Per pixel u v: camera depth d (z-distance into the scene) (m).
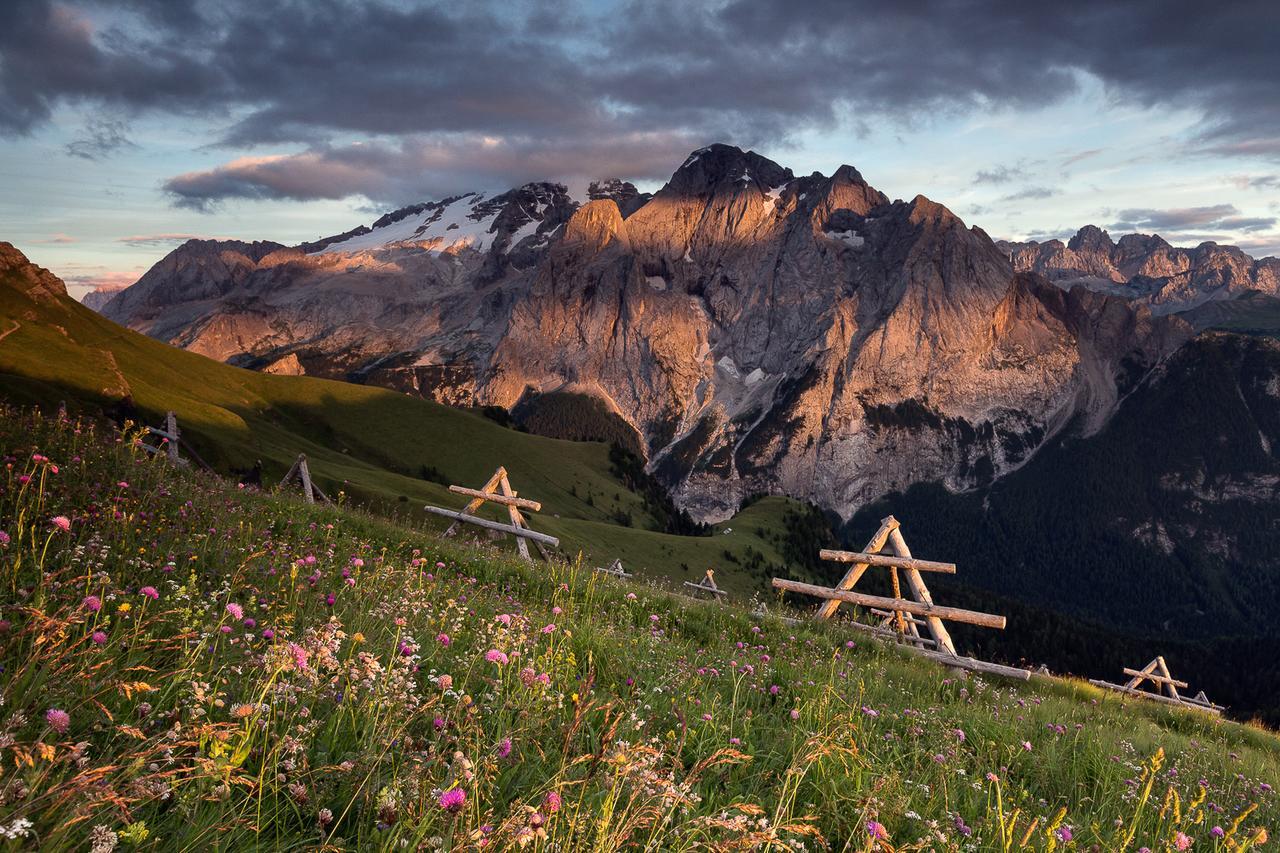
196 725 3.49
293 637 5.38
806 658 12.59
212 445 98.94
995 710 11.25
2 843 2.30
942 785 6.46
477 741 4.32
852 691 9.72
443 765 3.98
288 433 157.88
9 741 2.65
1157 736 13.34
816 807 5.38
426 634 6.66
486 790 4.00
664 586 19.05
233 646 4.82
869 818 5.21
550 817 3.33
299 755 3.67
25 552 5.66
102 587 4.96
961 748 8.33
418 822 3.32
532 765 4.61
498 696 5.47
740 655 10.87
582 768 4.64
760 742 6.78
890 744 7.64
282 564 8.20
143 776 2.97
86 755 3.11
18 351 116.88
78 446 11.45
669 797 3.96
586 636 8.49
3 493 7.30
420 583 8.77
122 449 12.26
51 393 76.56
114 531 7.11
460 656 6.36
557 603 13.19
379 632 6.39
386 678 4.61
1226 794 9.39
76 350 126.19
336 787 3.75
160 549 7.20
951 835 5.39
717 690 8.15
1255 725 22.09
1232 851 5.77
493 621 7.32
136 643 4.40
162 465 13.55
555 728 5.42
